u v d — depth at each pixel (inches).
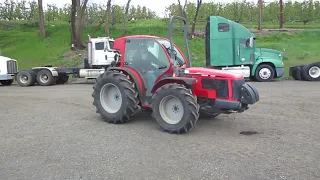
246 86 266.7
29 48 1190.9
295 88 550.0
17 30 1494.8
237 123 301.9
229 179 177.2
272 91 514.6
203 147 230.5
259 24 1282.0
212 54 698.2
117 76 297.7
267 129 279.9
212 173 185.0
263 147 229.5
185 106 257.8
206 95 278.7
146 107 297.9
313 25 1517.0
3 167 198.4
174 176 181.9
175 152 220.4
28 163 204.1
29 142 246.7
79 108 387.9
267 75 698.2
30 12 1737.2
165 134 265.1
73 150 226.5
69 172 189.3
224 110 276.2
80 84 728.3
